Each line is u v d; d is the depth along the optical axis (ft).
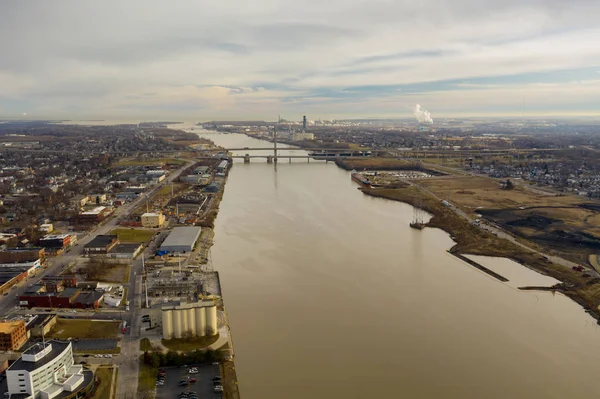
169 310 513.86
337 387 435.53
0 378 433.07
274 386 435.12
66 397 406.41
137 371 454.40
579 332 551.18
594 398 428.97
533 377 458.91
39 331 523.29
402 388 435.94
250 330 541.34
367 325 558.97
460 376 457.68
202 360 471.21
